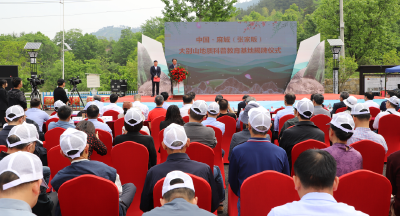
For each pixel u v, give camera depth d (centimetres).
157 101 670
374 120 602
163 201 179
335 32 3403
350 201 240
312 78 1641
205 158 360
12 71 1481
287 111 610
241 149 292
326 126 578
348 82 2086
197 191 237
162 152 438
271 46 1681
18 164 158
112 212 240
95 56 9462
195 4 3122
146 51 1597
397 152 283
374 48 3325
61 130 475
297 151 352
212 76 1703
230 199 341
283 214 142
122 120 610
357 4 3183
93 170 261
